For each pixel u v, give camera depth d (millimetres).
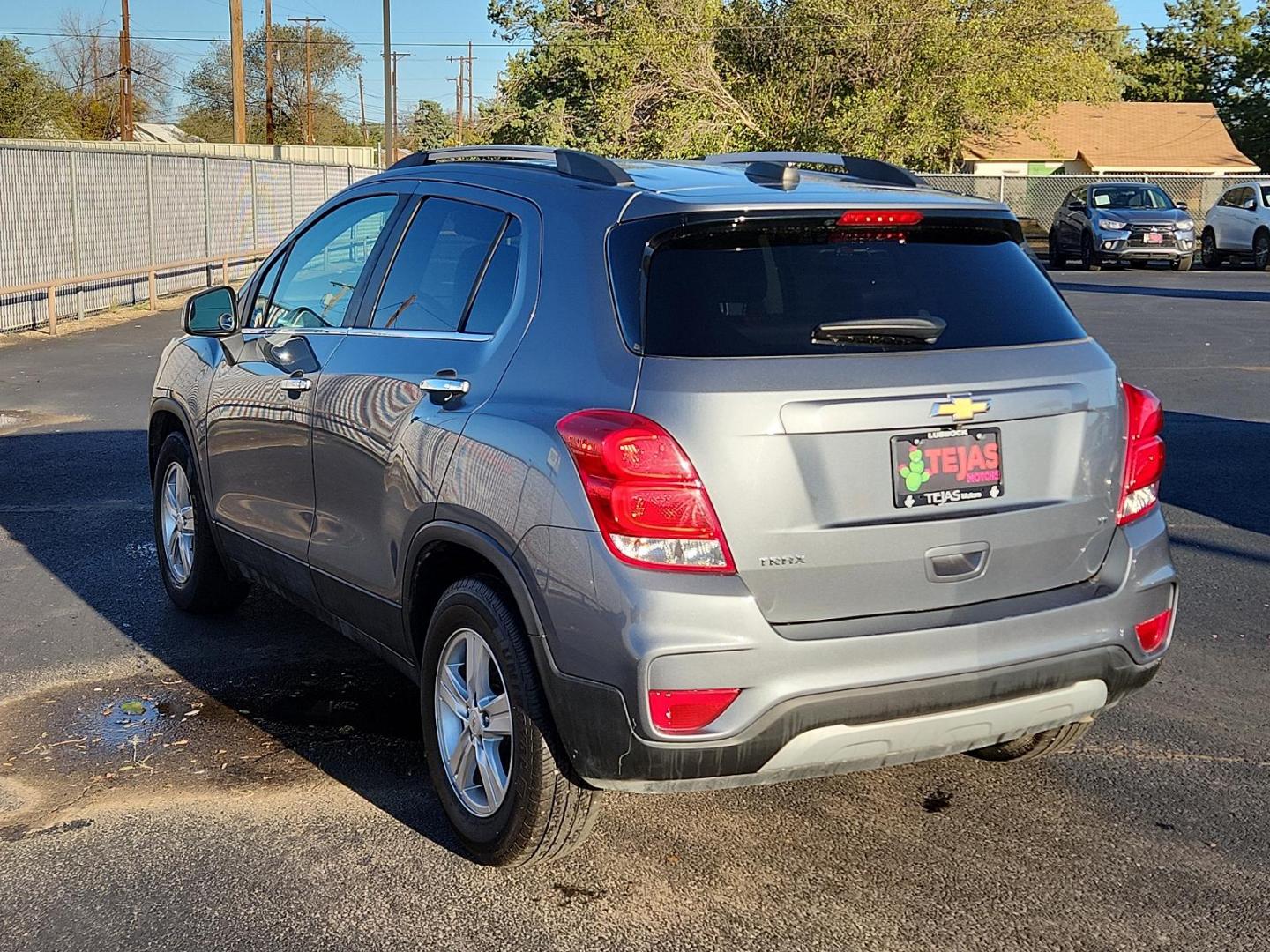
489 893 3592
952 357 3367
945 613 3332
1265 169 63094
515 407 3533
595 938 3369
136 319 20125
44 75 61250
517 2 43750
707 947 3326
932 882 3633
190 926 3434
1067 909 3486
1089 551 3557
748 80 41875
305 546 4695
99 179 20578
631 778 3195
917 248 3607
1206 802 4121
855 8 40062
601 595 3156
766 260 3424
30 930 3414
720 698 3117
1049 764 4414
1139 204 29844
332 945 3346
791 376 3195
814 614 3225
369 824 4004
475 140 44531
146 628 5867
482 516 3516
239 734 4699
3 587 6492
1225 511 7926
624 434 3158
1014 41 42656
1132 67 69000
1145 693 5051
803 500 3180
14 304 18031
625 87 40062
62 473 9234
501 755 3713
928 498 3293
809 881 3648
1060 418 3471
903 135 40219
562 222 3701
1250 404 11695
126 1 50875
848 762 3291
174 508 6070
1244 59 67062
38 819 4043
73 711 4910
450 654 3799
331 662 5441
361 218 4824
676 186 3629
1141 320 18547
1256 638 5652
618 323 3363
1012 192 41781
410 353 4117
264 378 4953
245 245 27969
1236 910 3477
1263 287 24469
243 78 43062
